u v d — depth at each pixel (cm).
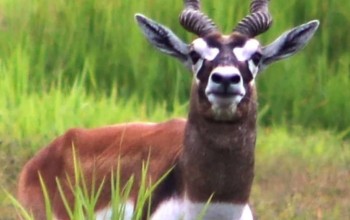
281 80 2275
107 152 1249
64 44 2308
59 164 1286
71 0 2359
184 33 2311
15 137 1820
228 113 1079
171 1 2345
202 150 1110
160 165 1177
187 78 2244
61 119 1920
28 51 2280
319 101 2280
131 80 2272
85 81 2255
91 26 2331
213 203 1121
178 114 2092
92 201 1077
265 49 1161
